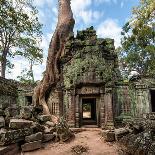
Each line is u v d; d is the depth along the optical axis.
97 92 16.23
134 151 8.21
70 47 17.55
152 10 22.19
